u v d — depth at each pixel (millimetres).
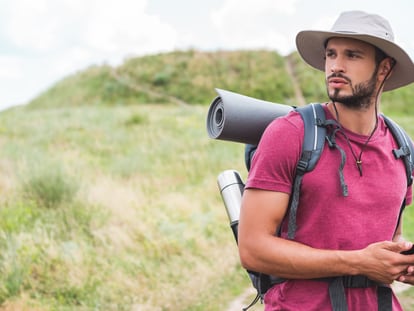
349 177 1941
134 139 17312
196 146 15727
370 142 1980
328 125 1964
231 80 43344
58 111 25062
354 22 1938
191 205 9984
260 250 1912
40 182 9070
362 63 1932
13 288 6152
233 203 2363
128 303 6094
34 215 8367
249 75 43594
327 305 1938
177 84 43531
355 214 1930
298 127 1942
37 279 6488
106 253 7348
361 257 1841
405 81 2092
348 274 1875
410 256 1820
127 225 8352
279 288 2025
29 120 21078
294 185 1930
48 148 15531
